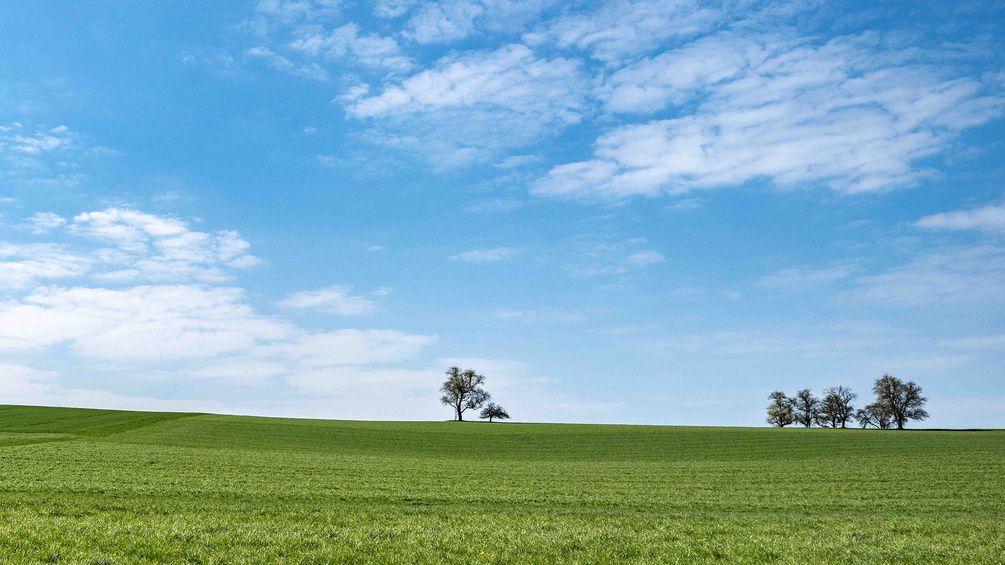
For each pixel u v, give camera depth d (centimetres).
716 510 3120
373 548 1939
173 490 3256
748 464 5856
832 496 3694
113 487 3281
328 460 5506
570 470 5216
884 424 13762
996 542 2191
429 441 8212
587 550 2005
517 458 6712
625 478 4628
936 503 3438
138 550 1792
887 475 4847
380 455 6544
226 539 1988
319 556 1806
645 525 2533
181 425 8800
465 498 3309
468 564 1788
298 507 2839
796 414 14475
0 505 2586
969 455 6378
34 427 8588
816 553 1988
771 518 2797
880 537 2283
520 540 2111
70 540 1864
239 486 3528
